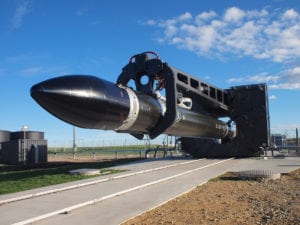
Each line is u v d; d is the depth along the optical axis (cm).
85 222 793
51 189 1116
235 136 2172
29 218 796
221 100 2048
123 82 1381
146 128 1300
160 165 1761
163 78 1344
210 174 1482
